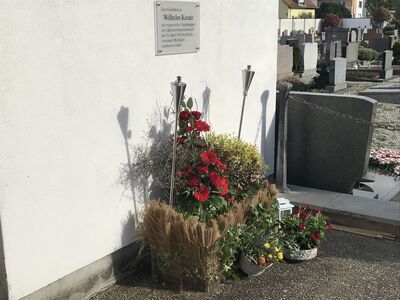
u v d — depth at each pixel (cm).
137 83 417
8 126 321
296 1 7088
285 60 1986
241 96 568
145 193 440
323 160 653
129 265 432
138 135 425
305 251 464
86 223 387
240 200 464
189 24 468
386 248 502
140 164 428
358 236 532
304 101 646
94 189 390
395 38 3462
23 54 324
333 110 635
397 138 981
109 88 391
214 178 427
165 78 448
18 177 330
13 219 331
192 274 405
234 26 538
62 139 358
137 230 427
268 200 456
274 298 402
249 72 517
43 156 346
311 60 2264
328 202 597
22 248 339
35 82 333
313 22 5906
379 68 2366
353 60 2489
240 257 431
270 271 446
